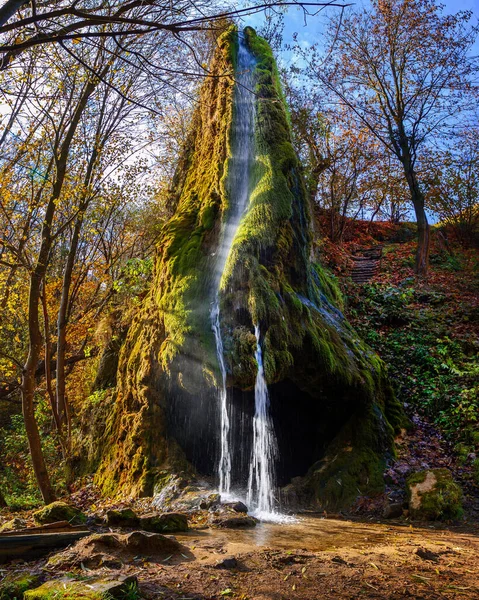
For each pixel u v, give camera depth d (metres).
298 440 7.81
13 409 18.45
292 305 7.09
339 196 20.56
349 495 6.38
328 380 7.16
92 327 13.24
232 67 9.98
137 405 8.01
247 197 8.27
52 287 12.66
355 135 20.66
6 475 13.35
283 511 6.14
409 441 7.88
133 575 3.07
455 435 7.96
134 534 3.79
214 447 7.29
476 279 15.58
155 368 7.65
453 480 6.35
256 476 6.76
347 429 7.37
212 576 3.31
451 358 10.29
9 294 12.64
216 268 7.57
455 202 20.42
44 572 3.34
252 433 6.93
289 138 9.09
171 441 7.33
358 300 13.00
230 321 6.70
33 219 10.73
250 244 7.07
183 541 4.28
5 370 13.05
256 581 3.27
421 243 17.14
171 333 7.16
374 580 3.33
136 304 10.41
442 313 12.64
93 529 4.46
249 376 6.32
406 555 4.00
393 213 25.45
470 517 5.79
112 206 12.31
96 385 11.30
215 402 7.11
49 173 10.45
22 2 2.34
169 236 8.62
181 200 10.06
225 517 5.34
